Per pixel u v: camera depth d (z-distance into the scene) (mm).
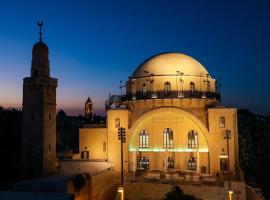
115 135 63750
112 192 56312
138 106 65062
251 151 72812
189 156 62938
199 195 51000
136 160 64188
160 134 64000
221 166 60344
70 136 115375
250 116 106188
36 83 54000
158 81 64688
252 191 53969
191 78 64875
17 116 70375
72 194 32094
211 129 61188
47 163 53969
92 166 60844
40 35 58094
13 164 57688
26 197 31250
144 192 53375
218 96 69188
